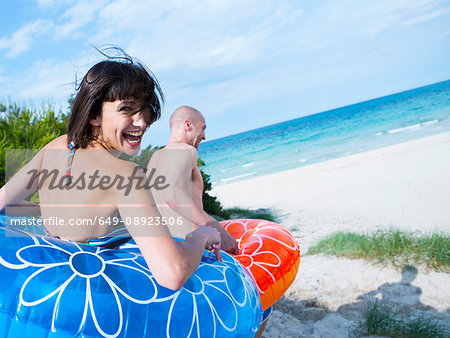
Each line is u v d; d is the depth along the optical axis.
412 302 3.98
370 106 72.81
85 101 1.38
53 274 1.20
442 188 8.91
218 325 1.52
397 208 8.02
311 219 8.52
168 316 1.35
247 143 63.66
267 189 15.24
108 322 1.21
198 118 2.97
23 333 1.12
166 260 1.32
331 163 19.52
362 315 3.82
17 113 5.06
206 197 9.09
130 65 1.44
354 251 5.43
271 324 3.68
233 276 1.83
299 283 4.74
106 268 1.33
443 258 4.79
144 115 1.45
